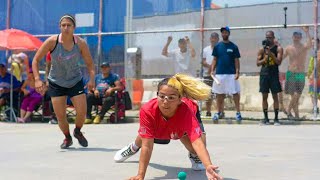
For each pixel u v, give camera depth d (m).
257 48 15.44
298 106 13.88
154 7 15.61
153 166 7.13
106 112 14.53
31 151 8.63
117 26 15.83
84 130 12.17
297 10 14.73
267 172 6.63
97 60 15.94
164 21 15.53
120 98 14.53
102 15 15.93
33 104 14.86
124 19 15.79
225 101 15.88
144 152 5.81
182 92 5.69
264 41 13.13
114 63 15.88
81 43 8.53
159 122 5.82
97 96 14.31
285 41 14.62
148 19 15.66
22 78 15.83
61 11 16.41
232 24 15.38
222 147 8.94
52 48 8.40
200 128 5.84
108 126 13.32
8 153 8.44
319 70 13.62
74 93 8.58
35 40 14.97
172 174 6.58
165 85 5.62
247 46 15.59
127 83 15.77
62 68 8.47
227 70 13.67
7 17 17.02
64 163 7.43
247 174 6.51
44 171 6.80
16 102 15.19
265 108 13.32
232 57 13.69
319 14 14.03
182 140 6.53
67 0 16.31
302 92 13.91
